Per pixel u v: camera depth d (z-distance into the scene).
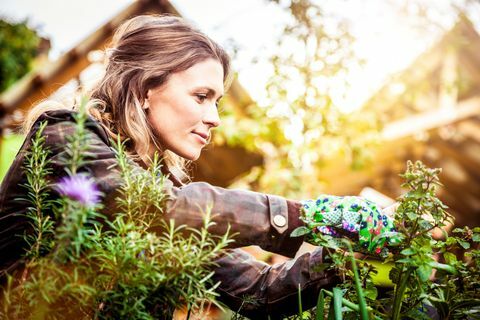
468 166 7.96
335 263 0.94
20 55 9.41
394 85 4.41
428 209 0.91
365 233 0.95
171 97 1.20
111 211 0.91
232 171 4.73
